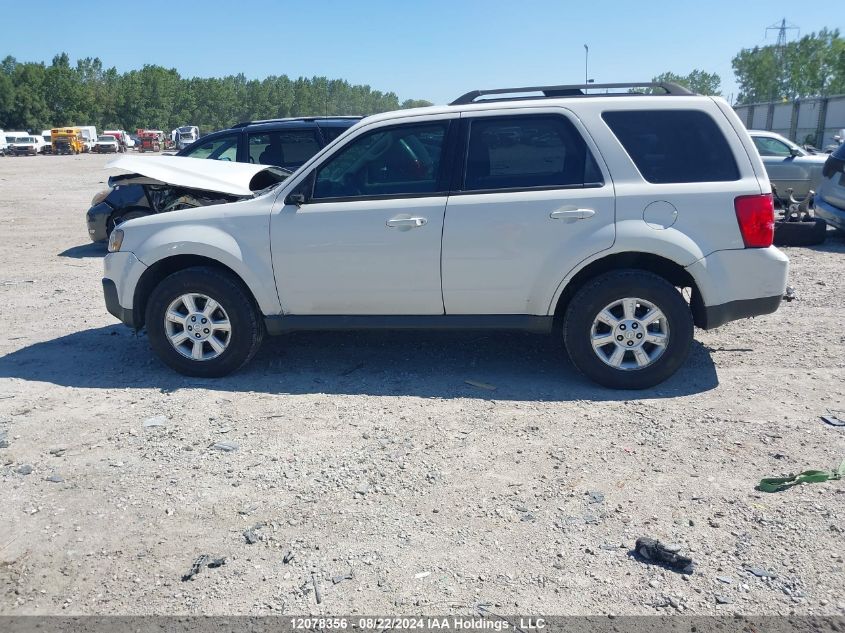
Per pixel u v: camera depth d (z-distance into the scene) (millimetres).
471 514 3684
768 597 3025
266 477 4086
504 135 5250
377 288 5359
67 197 22859
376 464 4211
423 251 5230
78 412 5055
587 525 3568
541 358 6000
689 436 4492
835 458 4176
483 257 5176
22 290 9195
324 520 3656
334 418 4875
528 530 3535
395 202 5273
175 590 3154
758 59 78000
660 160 5102
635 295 5070
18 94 121562
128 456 4367
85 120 129750
